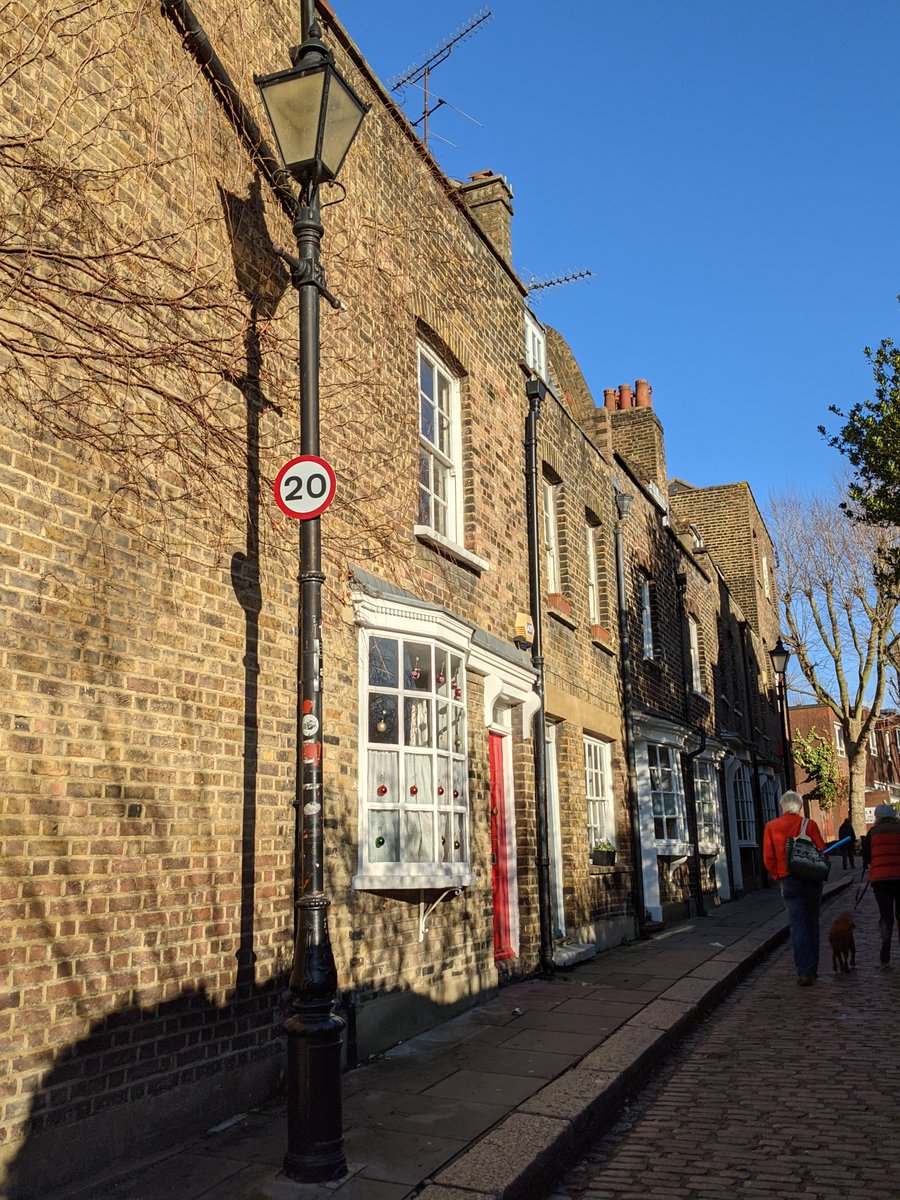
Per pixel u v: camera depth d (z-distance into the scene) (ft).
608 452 50.93
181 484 18.06
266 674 20.03
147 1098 15.67
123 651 16.25
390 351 27.32
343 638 23.02
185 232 19.04
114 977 15.33
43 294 15.24
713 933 47.19
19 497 14.51
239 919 18.35
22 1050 13.58
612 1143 18.04
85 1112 14.51
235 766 18.72
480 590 32.32
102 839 15.39
